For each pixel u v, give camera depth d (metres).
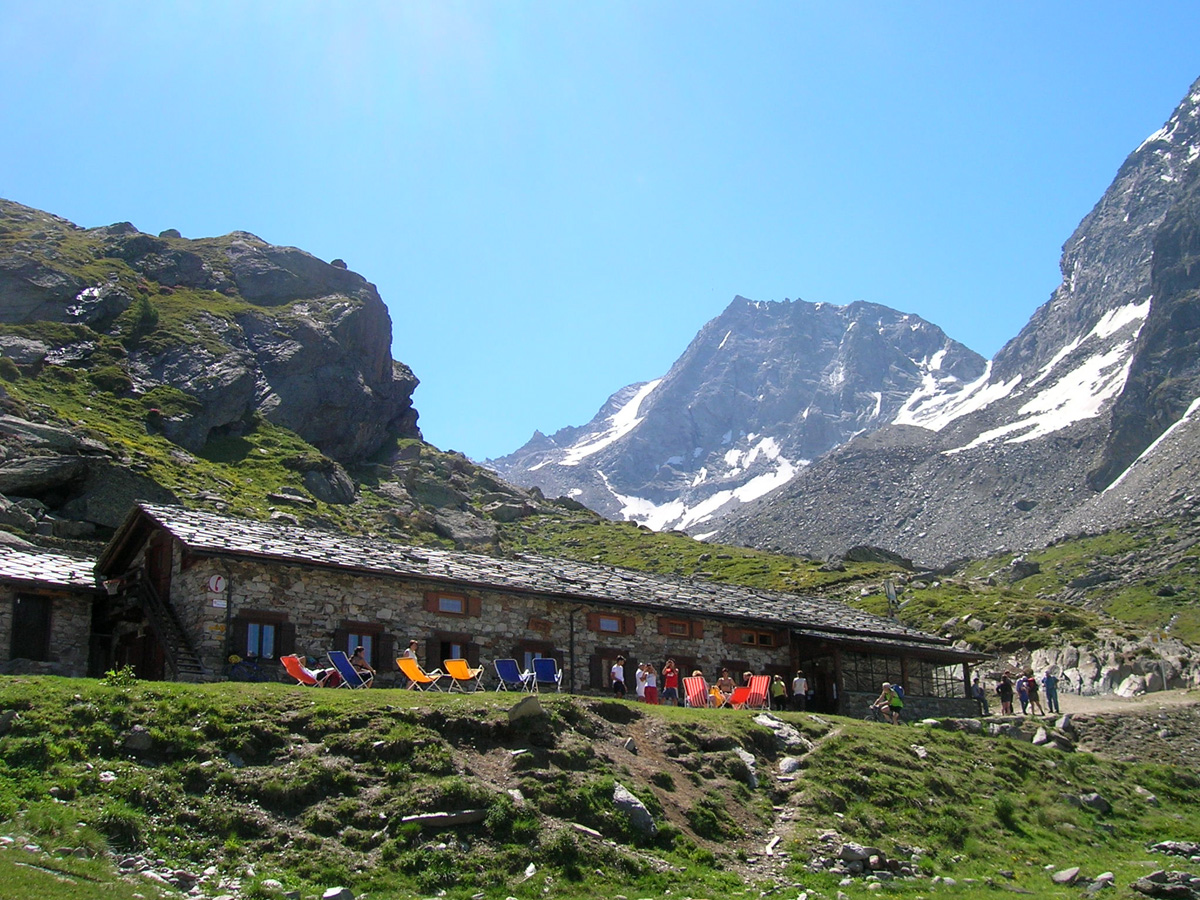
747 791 30.44
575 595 44.38
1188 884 27.78
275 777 24.45
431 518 117.56
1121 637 82.69
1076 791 38.06
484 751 27.56
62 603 40.06
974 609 95.06
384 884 21.95
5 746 23.34
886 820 30.64
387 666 39.47
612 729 31.05
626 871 24.34
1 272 115.00
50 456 73.94
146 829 22.05
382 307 147.12
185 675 34.75
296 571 38.41
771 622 50.41
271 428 117.25
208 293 134.62
